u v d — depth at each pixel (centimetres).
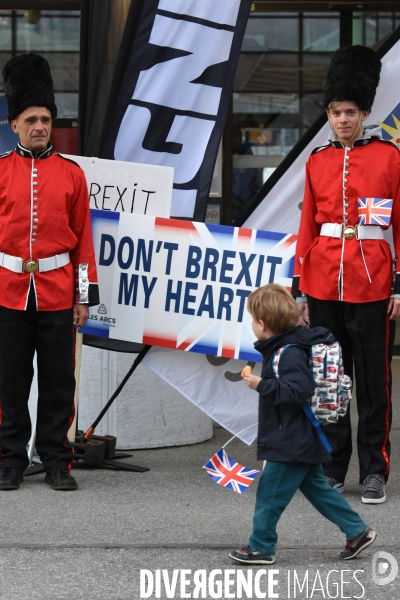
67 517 498
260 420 430
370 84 542
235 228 571
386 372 545
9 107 552
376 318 541
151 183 585
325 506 431
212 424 716
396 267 539
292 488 421
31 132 546
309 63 948
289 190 591
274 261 568
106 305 586
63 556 438
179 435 677
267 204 593
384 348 545
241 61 944
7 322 555
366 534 432
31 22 924
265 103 948
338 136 546
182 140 600
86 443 607
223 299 573
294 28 942
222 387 589
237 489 420
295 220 593
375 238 539
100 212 583
